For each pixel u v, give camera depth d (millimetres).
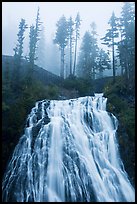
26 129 25250
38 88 32562
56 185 21828
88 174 22969
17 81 32656
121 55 38125
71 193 21422
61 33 53750
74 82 40844
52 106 28812
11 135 24703
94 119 28000
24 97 28984
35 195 21203
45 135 25109
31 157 23531
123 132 26781
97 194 21781
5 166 23500
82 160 23875
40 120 26391
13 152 24000
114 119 28094
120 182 23281
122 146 25719
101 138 26234
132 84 34312
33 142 24422
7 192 21469
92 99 31453
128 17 39031
